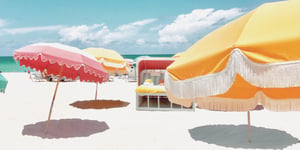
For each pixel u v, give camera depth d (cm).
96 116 691
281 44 287
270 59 286
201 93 330
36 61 566
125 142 449
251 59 293
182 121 625
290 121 621
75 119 649
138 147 421
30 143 439
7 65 6456
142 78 954
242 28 331
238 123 602
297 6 325
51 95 1141
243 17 373
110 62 866
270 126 569
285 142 442
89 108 814
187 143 443
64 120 636
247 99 456
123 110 782
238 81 450
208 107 497
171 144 438
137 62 867
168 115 704
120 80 2136
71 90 1362
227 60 308
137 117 677
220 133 509
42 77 1948
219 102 483
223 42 342
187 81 350
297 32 288
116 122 615
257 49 294
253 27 324
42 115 700
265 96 428
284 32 297
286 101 405
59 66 608
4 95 1123
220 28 418
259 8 362
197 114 716
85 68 447
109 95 1166
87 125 580
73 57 448
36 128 546
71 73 613
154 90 767
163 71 952
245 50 299
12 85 1600
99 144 437
